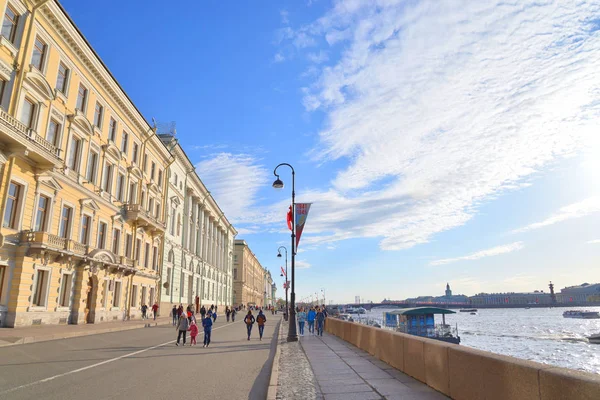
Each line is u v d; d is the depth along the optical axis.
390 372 11.06
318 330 28.02
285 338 25.36
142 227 42.66
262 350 18.38
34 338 18.73
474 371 6.80
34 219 25.09
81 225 30.67
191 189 63.59
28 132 23.78
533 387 5.22
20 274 23.38
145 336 25.03
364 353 15.98
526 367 5.40
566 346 63.16
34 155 23.89
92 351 16.47
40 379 10.11
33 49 25.06
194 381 10.46
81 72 30.38
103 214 34.28
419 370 9.68
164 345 20.02
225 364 13.77
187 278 62.25
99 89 33.25
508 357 6.11
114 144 35.56
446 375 8.02
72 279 29.20
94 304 32.06
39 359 13.67
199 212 72.75
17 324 22.91
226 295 98.44
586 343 67.56
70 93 29.00
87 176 31.62
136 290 41.69
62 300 28.34
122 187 38.62
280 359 14.34
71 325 27.73
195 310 63.62
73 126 29.28
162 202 50.28
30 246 23.88
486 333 88.75
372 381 9.73
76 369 11.81
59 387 9.24
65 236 28.92
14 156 23.08
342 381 9.80
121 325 31.05
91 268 31.25
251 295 140.00
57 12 26.00
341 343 20.91
